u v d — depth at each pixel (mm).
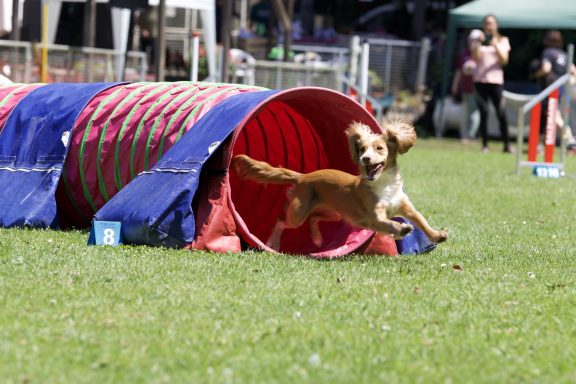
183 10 36594
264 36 44750
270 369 6840
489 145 34062
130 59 29641
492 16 29156
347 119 12984
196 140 12102
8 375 6590
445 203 18188
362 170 11391
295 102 13570
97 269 10094
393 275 10430
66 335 7566
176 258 10836
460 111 36188
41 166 13984
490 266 11352
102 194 13680
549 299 9430
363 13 48969
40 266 10195
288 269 10523
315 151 14188
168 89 13922
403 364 7059
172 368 6820
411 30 44812
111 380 6531
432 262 11555
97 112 14055
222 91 13258
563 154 24312
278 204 14156
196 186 11547
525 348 7652
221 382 6535
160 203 11523
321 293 9273
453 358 7281
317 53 42281
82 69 27938
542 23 34375
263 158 14883
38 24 31766
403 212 11773
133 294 8969
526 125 35094
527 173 24609
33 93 15234
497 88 29828
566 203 18875
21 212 13461
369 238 12359
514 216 16734
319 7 48312
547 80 31531
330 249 12562
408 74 41344
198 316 8242
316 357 7008
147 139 13000
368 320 8328
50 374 6629
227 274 10078
